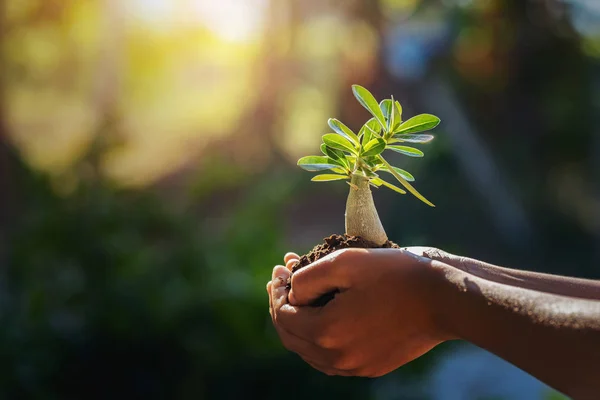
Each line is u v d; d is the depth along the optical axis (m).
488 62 4.48
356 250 0.80
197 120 5.09
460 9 4.46
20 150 3.36
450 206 4.09
